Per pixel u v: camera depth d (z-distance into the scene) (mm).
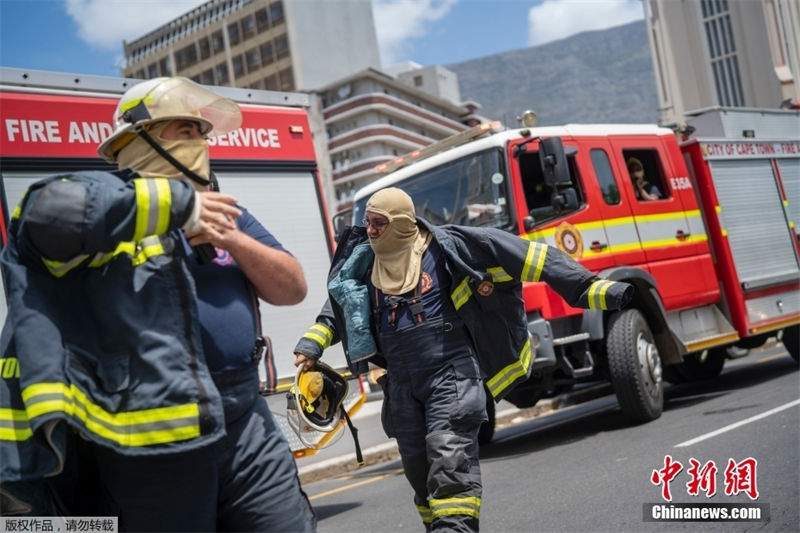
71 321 2314
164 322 2322
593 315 8266
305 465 10359
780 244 11375
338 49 91562
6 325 2332
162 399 2262
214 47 94000
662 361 9242
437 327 3961
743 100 70062
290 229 7555
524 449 8406
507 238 4055
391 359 4043
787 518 4648
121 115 2566
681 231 9812
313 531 2594
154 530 2383
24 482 2365
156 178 2398
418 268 4027
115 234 2225
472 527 3701
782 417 7559
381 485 7930
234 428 2500
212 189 2752
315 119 88250
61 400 2166
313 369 3961
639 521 4914
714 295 10094
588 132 9094
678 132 10820
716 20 71250
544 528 5016
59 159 6176
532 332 7723
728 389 10789
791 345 12008
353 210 9555
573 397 12859
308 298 7516
